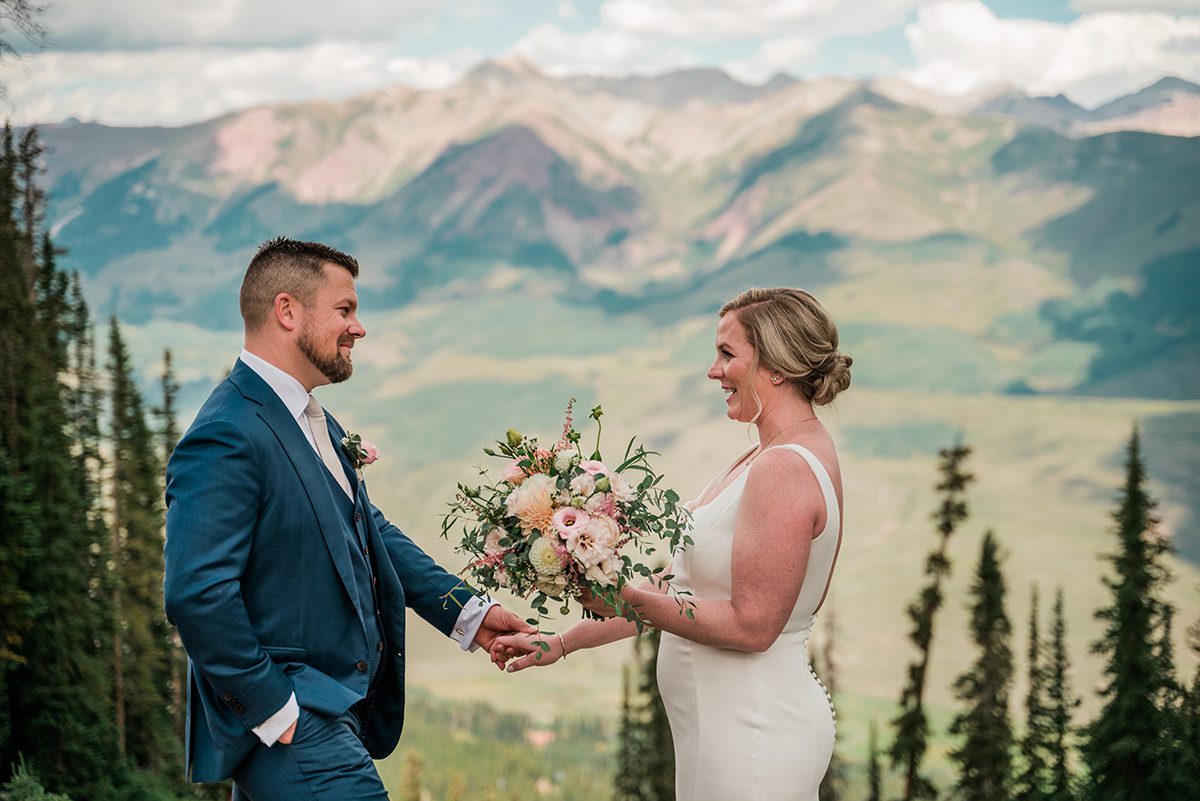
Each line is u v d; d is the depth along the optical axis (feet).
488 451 14.74
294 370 14.37
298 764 13.24
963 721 82.12
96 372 116.37
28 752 81.71
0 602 71.36
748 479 14.52
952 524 79.77
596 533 13.51
